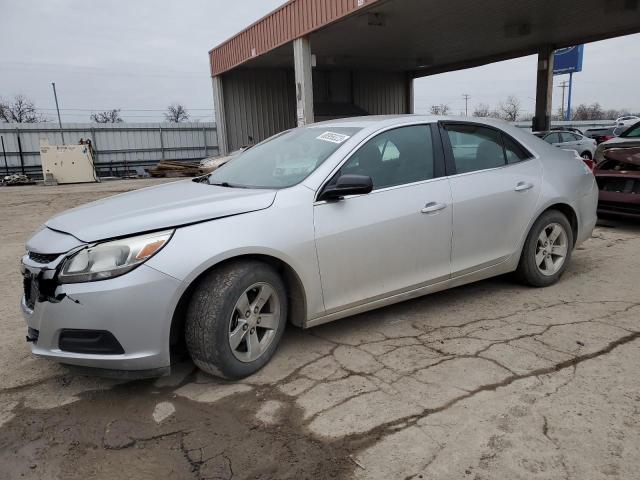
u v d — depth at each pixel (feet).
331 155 11.17
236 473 7.37
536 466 7.28
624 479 6.96
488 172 13.26
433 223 11.99
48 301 8.87
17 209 37.60
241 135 76.84
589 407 8.66
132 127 92.99
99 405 9.31
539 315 12.75
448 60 80.38
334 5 44.83
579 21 56.85
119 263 8.73
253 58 61.62
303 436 8.17
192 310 9.44
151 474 7.42
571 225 15.51
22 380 10.31
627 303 13.42
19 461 7.80
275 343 10.53
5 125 83.87
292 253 10.07
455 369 10.12
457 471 7.24
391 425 8.36
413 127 12.46
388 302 11.85
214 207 9.68
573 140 58.08
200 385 9.90
